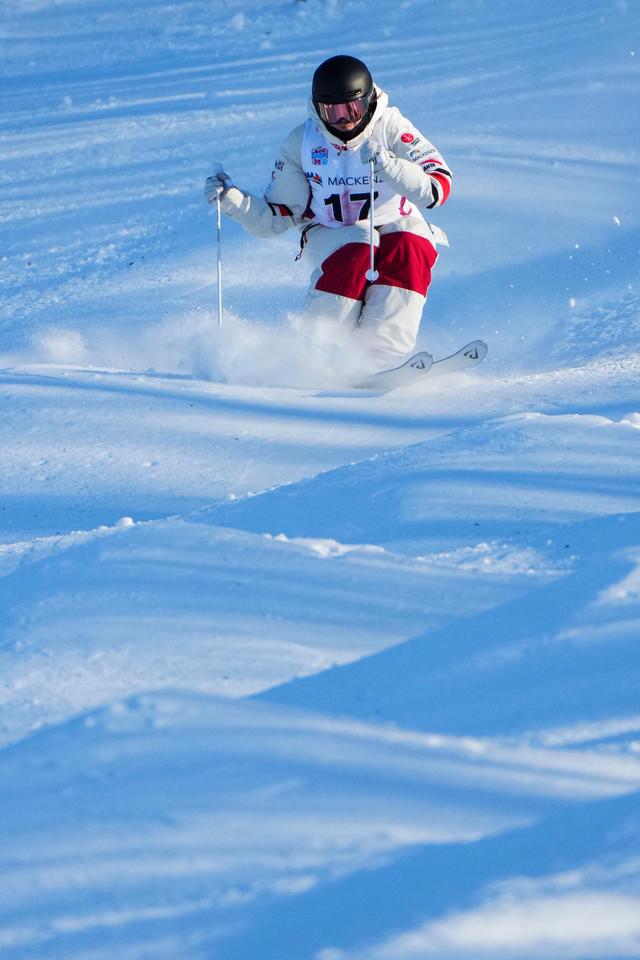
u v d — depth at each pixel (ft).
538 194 98.37
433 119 125.29
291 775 15.85
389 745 16.76
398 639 23.06
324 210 60.08
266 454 46.91
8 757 16.85
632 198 96.37
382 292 58.75
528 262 82.64
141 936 12.73
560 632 22.41
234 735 16.90
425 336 70.49
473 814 14.98
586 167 105.19
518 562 27.37
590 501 31.42
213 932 12.68
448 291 78.43
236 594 25.34
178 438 49.21
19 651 23.52
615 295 74.43
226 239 94.07
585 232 88.33
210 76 166.91
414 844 14.08
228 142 126.00
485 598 24.80
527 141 114.32
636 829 13.69
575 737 18.74
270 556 27.22
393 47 171.22
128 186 112.68
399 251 59.16
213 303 78.38
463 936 11.77
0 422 52.42
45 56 197.26
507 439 37.70
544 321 71.10
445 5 196.54
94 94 162.81
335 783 15.61
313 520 31.71
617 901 12.36
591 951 11.64
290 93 148.77
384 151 57.36
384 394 55.11
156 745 16.65
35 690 21.71
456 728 19.16
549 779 16.15
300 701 20.40
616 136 114.32
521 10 186.50
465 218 93.35
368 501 32.94
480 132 118.42
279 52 179.22
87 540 31.48
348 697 20.48
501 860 13.25
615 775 16.81
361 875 13.33
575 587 24.43
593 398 50.49
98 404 54.19
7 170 124.26
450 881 12.84
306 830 14.53
